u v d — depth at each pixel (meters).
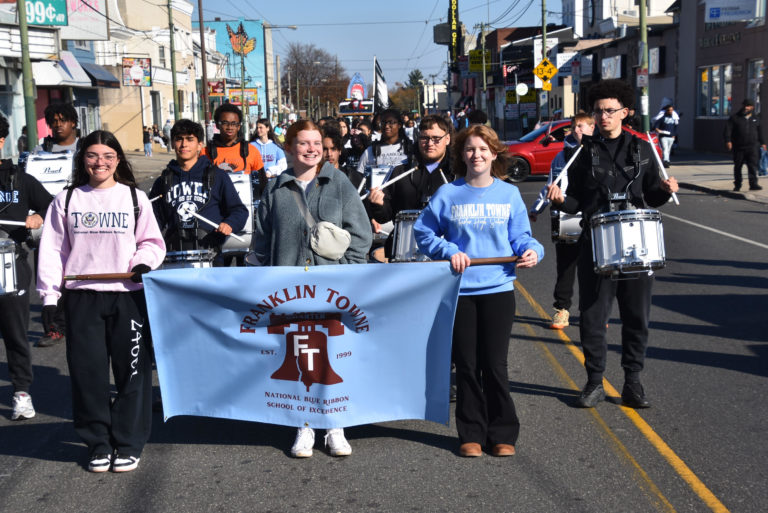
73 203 4.84
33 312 9.45
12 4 27.89
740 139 18.77
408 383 5.04
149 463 5.00
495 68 63.00
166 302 4.92
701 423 5.47
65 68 36.94
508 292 4.98
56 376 6.94
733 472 4.68
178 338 4.99
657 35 38.41
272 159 11.50
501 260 4.84
